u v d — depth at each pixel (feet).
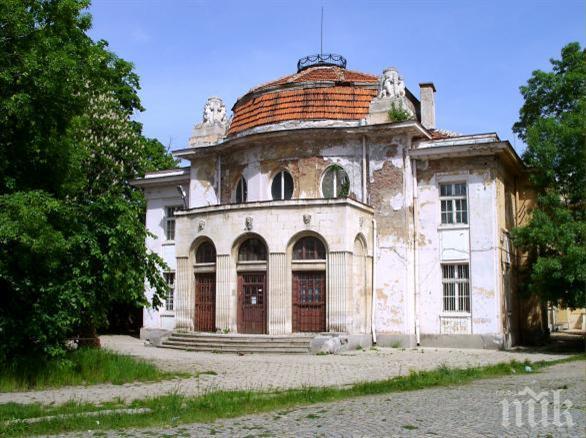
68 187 66.03
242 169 107.45
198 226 98.89
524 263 104.47
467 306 92.84
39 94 59.00
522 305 104.12
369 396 43.01
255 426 32.68
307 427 31.83
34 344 56.13
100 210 59.98
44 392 49.62
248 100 114.32
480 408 36.04
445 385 47.96
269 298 90.53
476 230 92.94
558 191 87.56
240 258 95.45
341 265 88.12
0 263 53.83
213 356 80.48
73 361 58.08
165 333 101.30
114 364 59.36
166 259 119.34
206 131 116.67
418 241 96.02
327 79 107.86
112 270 58.44
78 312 58.39
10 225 51.03
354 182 99.25
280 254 90.89
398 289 94.32
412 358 75.61
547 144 85.56
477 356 77.71
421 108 112.06
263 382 54.44
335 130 98.78
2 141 61.00
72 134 69.51
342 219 88.84
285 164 102.27
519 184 108.27
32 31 60.29
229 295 93.86
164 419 35.65
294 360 74.28
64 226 57.31
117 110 120.57
